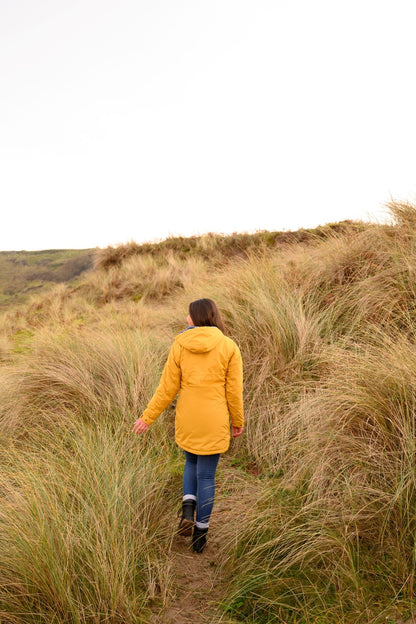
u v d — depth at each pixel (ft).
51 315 33.45
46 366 15.78
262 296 16.44
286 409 12.32
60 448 11.23
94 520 7.75
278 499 8.72
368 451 8.46
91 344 17.17
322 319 15.64
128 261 43.75
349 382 10.04
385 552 7.09
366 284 15.76
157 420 13.01
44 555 6.83
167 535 8.95
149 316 25.77
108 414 13.55
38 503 7.66
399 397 8.72
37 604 6.65
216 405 8.75
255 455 11.55
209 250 40.14
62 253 225.35
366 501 7.80
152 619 6.79
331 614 6.32
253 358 15.02
